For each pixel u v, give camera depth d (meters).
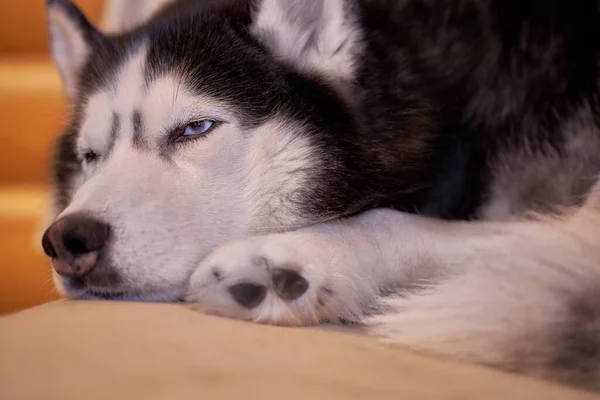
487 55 0.60
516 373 0.40
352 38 0.59
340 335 0.43
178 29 0.60
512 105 0.59
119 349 0.38
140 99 0.57
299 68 0.59
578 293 0.40
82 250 0.50
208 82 0.57
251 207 0.56
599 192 0.51
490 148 0.59
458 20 0.62
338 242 0.49
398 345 0.42
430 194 0.60
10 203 1.09
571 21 0.58
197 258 0.53
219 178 0.56
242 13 0.61
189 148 0.56
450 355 0.41
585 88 0.57
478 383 0.37
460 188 0.60
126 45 0.62
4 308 1.06
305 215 0.57
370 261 0.49
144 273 0.51
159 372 0.35
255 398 0.33
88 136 0.59
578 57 0.57
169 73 0.57
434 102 0.61
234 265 0.46
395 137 0.59
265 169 0.57
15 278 1.05
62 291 0.52
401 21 0.63
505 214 0.58
